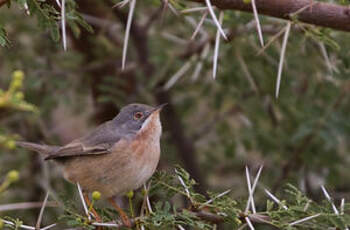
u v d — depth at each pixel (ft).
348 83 40.63
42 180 37.22
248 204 24.22
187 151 44.29
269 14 25.96
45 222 38.55
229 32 34.47
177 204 35.73
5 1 22.39
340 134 37.93
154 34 41.22
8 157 40.16
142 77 42.04
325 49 33.68
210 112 47.55
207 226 24.25
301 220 23.18
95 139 29.14
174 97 45.73
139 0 38.34
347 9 25.62
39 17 22.77
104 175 28.96
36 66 40.09
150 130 29.53
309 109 38.81
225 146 42.19
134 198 33.86
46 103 40.78
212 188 42.70
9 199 39.01
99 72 41.88
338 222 23.36
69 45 42.55
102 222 25.46
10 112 39.32
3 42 21.47
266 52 35.35
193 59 36.78
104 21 40.16
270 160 42.52
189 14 31.53
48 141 41.52
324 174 41.81
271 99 39.50
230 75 39.34
